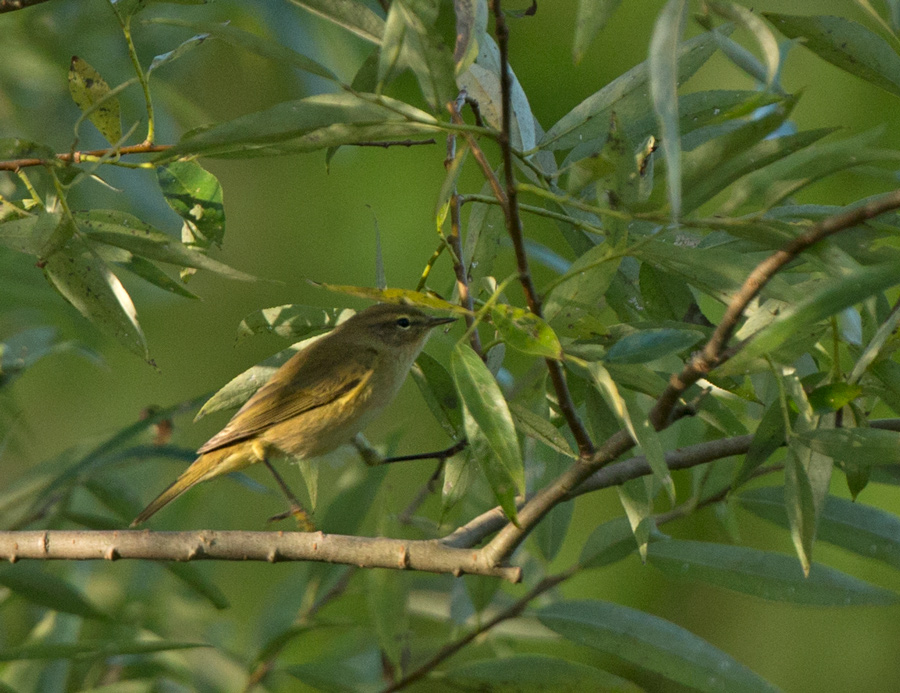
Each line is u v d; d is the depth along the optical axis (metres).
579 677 6.66
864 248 4.75
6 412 8.80
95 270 5.39
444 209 5.75
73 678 8.09
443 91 4.46
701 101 5.82
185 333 13.15
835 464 5.79
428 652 8.76
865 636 11.74
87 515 8.06
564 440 5.45
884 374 5.28
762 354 4.21
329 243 13.30
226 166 13.60
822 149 4.05
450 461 6.38
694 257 4.91
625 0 12.26
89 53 9.98
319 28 10.20
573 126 6.13
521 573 5.38
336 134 4.62
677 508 7.26
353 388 7.49
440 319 7.75
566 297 5.35
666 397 4.58
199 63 10.76
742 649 11.86
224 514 9.97
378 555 5.61
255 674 7.94
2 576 7.10
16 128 9.96
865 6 5.16
